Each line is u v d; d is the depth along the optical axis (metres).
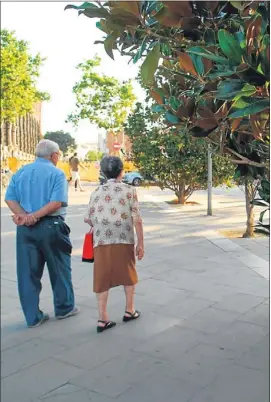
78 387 3.54
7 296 5.78
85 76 24.69
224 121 2.42
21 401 3.32
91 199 4.77
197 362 3.91
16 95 28.36
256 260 7.48
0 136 34.94
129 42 2.58
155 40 2.49
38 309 4.80
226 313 5.05
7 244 8.84
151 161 14.55
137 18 2.34
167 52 2.76
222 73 1.96
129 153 17.38
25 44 27.45
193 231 10.40
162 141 13.98
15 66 27.36
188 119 2.51
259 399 3.27
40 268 4.85
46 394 3.45
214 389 3.48
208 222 11.86
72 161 22.48
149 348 4.20
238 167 2.94
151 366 3.87
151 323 4.81
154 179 16.16
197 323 4.78
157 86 2.93
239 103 1.89
